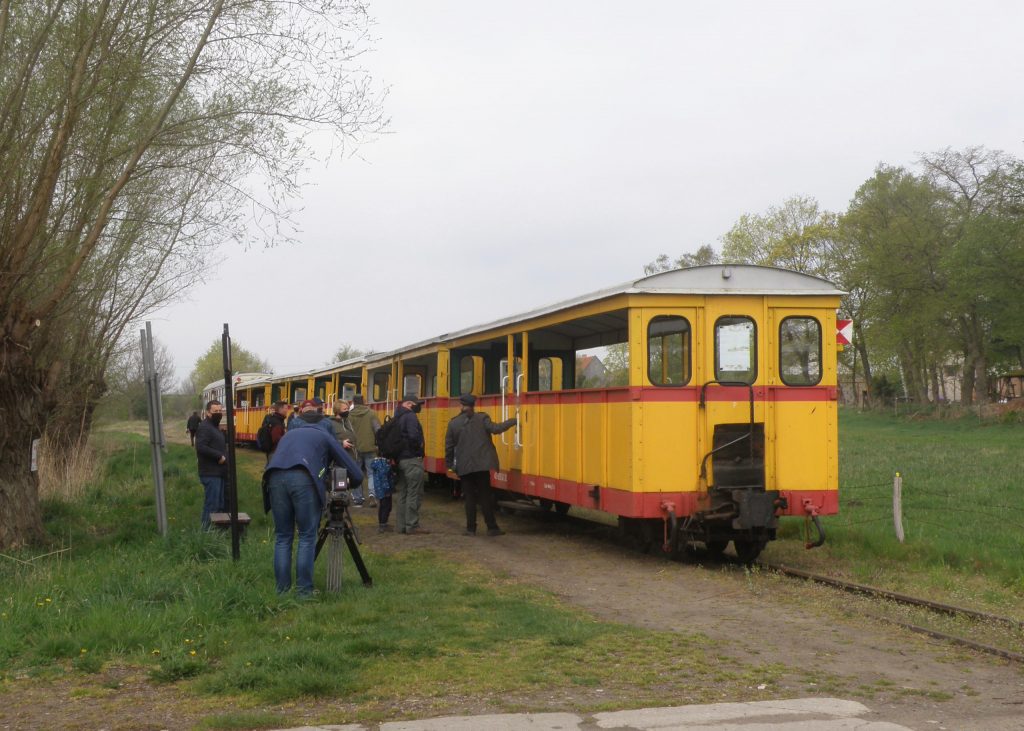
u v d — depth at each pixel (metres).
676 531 11.36
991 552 11.38
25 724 5.65
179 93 11.81
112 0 11.46
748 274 11.71
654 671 6.69
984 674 6.75
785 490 11.56
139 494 18.25
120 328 19.47
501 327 15.91
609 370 12.94
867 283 56.47
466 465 14.34
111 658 6.98
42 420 12.13
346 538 9.56
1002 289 48.34
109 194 11.64
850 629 8.24
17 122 11.41
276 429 17.47
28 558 10.52
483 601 9.05
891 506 16.34
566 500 13.41
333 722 5.54
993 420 47.72
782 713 5.69
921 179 55.91
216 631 7.54
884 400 66.44
